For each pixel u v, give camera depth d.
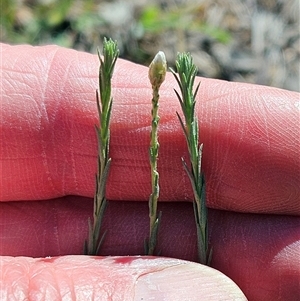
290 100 0.09
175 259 0.09
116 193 0.10
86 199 0.10
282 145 0.09
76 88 0.10
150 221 0.09
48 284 0.09
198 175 0.09
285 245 0.09
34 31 0.16
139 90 0.10
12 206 0.10
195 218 0.09
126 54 0.16
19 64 0.10
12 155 0.10
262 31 0.17
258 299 0.10
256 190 0.09
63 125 0.10
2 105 0.10
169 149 0.09
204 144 0.09
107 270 0.09
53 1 0.17
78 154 0.10
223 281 0.09
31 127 0.10
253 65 0.17
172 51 0.17
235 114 0.09
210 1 0.17
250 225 0.10
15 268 0.09
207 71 0.17
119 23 0.17
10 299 0.08
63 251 0.10
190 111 0.09
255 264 0.10
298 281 0.09
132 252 0.10
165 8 0.17
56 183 0.10
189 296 0.09
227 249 0.10
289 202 0.09
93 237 0.09
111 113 0.10
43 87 0.10
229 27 0.17
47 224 0.10
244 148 0.09
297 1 0.17
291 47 0.17
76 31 0.17
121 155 0.10
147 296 0.09
